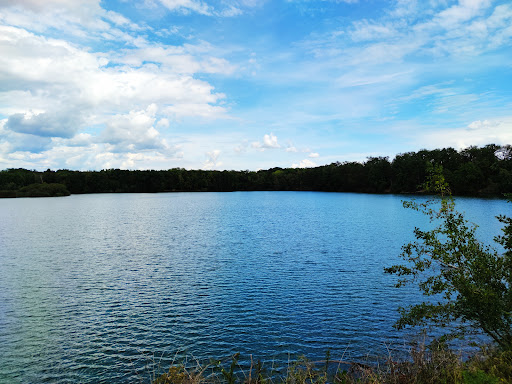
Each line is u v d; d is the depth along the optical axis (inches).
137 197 7431.1
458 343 550.9
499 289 373.1
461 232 402.3
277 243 1738.4
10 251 1596.9
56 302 894.4
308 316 781.3
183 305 863.1
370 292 943.7
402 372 366.3
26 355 621.0
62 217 3277.6
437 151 6254.9
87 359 606.2
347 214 3275.1
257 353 612.4
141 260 1382.9
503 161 5354.3
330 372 504.7
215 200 6127.0
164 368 567.8
